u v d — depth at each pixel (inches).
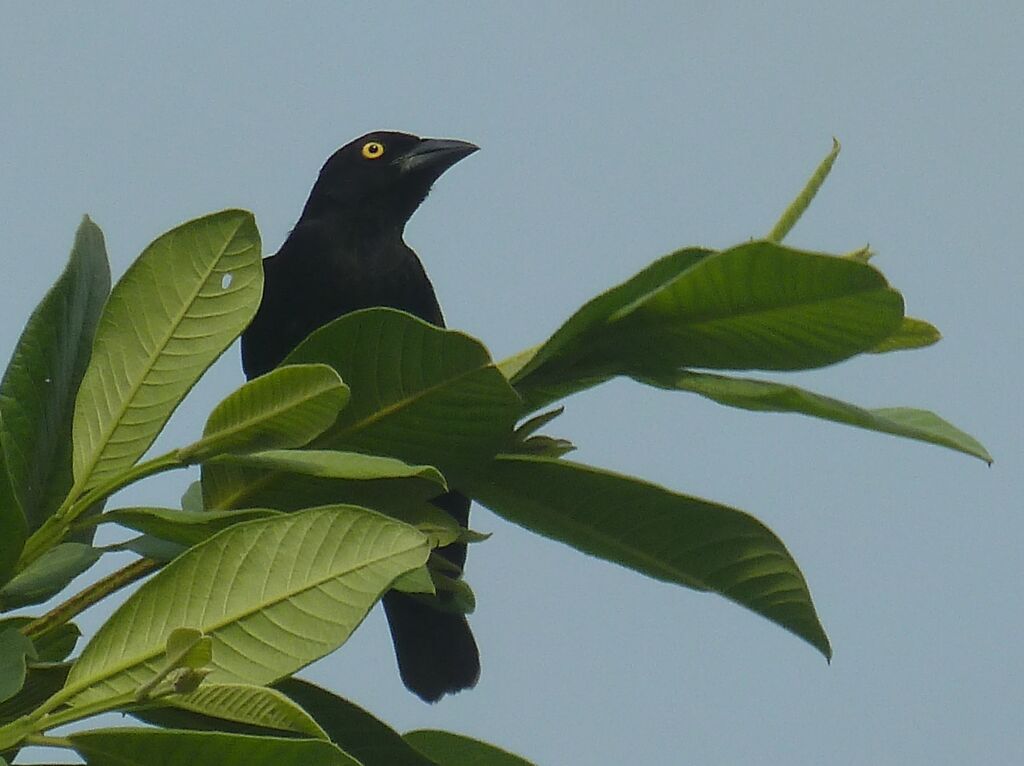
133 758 153.6
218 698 153.3
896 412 210.4
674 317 201.9
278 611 157.5
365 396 200.4
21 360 188.5
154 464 184.7
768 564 201.9
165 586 158.4
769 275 192.1
